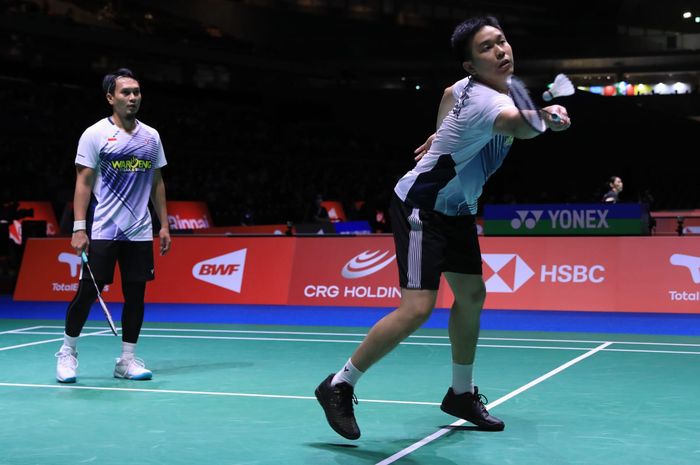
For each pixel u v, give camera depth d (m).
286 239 10.43
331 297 10.04
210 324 8.78
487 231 10.20
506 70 3.52
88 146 5.50
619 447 3.68
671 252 9.16
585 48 39.09
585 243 9.45
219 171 24.34
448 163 3.60
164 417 4.38
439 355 6.54
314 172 27.59
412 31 39.34
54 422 4.28
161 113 26.98
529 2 40.59
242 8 36.84
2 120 21.25
